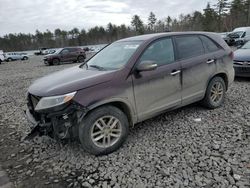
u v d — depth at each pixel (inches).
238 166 118.6
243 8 2234.3
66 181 118.9
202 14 2559.1
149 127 171.5
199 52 182.4
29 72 637.3
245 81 299.1
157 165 124.6
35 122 138.0
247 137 147.6
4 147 162.6
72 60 901.8
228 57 200.8
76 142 156.2
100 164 130.0
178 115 189.9
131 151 140.6
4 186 118.8
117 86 137.9
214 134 154.5
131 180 114.5
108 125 138.2
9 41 3777.1
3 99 306.5
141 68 142.7
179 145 143.5
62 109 125.4
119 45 176.4
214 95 196.7
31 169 132.2
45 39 3919.8
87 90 130.0
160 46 162.2
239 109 196.5
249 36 840.3
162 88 157.5
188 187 106.9
